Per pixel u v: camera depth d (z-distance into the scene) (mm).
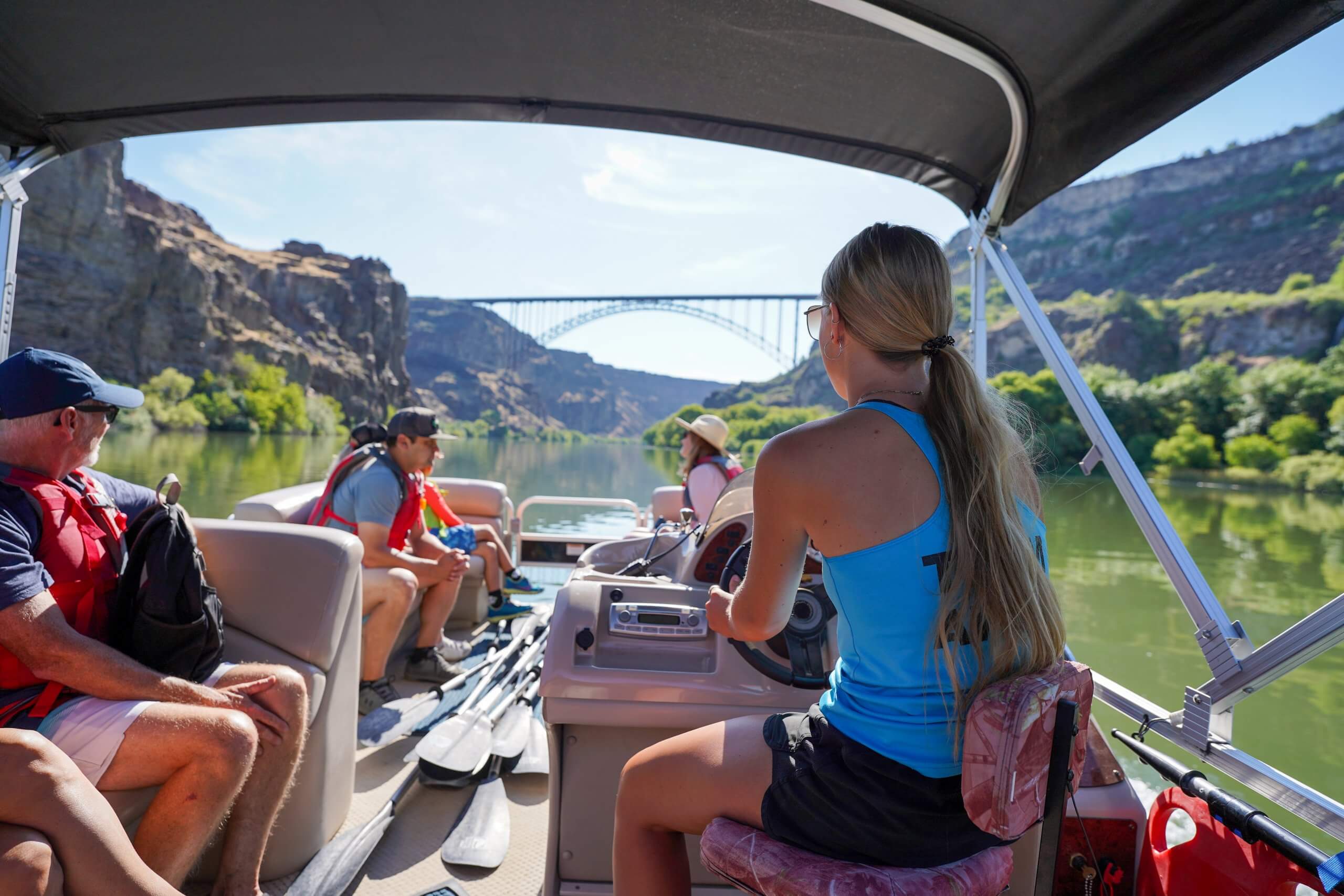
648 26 2291
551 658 1729
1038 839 1568
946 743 1018
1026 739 939
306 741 1970
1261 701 5422
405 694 3201
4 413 1617
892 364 1101
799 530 1046
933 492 1016
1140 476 1942
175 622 1685
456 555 3291
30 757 1242
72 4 2127
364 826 2123
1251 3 1540
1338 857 1029
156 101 2617
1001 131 2520
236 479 24266
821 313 1198
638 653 1797
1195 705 1648
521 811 2383
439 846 2160
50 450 1646
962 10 1932
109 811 1304
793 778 1071
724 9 2182
